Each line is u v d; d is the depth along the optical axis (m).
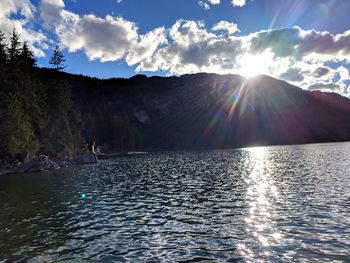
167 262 11.12
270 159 64.88
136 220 17.44
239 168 46.59
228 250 12.11
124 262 11.23
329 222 15.44
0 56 67.38
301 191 24.36
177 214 18.55
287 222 15.73
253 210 18.69
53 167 56.47
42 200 24.33
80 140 94.88
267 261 10.85
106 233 15.00
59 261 11.45
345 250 11.60
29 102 67.44
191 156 93.19
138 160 82.38
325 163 49.25
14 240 14.15
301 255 11.27
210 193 25.44
